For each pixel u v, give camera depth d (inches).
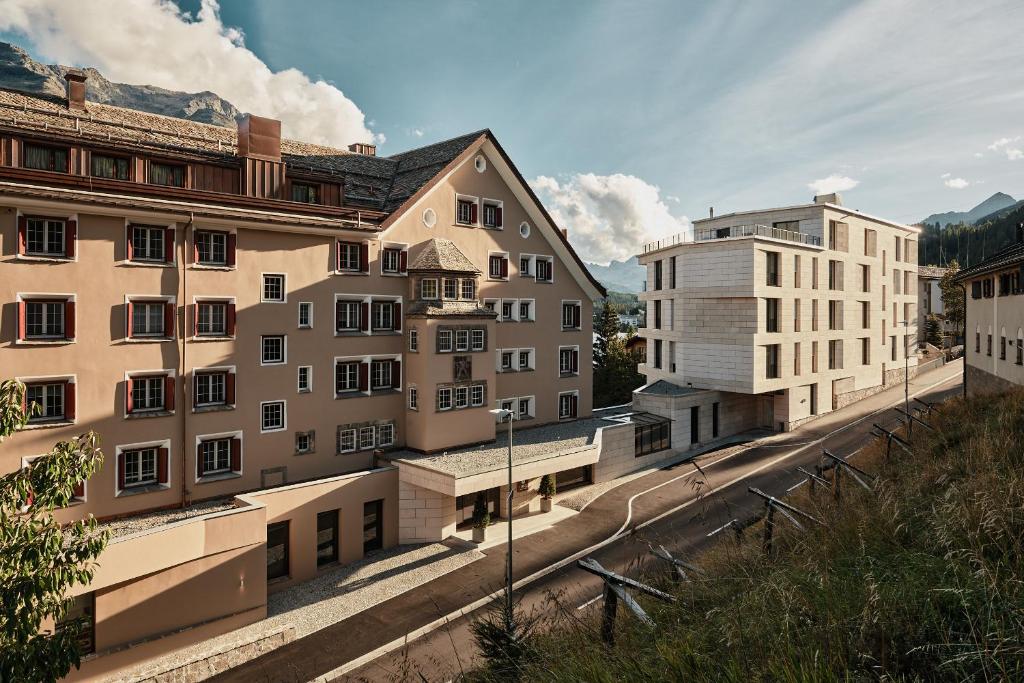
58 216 928.9
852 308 2324.1
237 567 944.3
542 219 1624.0
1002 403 824.3
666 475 1604.3
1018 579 236.7
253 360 1130.0
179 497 1042.7
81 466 550.9
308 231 1184.8
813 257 2114.9
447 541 1237.7
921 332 3526.1
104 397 968.3
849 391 2306.8
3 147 936.9
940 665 201.0
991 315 1461.6
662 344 2217.0
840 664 221.0
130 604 840.3
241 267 1116.5
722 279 1948.8
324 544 1147.3
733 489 1392.7
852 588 268.1
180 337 1043.3
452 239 1446.9
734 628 253.1
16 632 480.7
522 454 1334.9
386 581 1074.7
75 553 536.1
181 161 1109.7
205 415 1072.8
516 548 1179.3
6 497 506.9
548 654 324.8
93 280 959.0
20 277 898.7
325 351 1228.5
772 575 301.0
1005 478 359.6
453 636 865.5
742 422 2085.4
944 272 3698.3
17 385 538.3
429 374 1312.7
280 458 1167.6
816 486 663.8
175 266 1037.8
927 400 2186.3
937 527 303.7
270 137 1205.1
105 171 1038.4
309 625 937.5
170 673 788.6
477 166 1501.0
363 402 1288.1
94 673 802.8
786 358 2000.5
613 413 1899.6
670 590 394.3
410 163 1571.1
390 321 1344.7
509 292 1572.3
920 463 570.3
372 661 820.6
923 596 247.4
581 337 1760.6
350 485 1167.6
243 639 871.7
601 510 1362.0
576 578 1016.9
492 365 1424.7
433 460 1259.2
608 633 338.6
